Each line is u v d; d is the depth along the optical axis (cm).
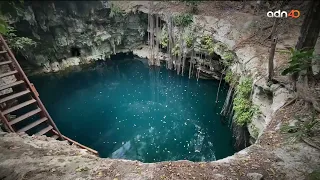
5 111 636
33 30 1320
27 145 555
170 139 1052
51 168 475
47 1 1297
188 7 1416
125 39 1633
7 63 682
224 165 491
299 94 643
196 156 955
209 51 1210
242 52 1023
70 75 1510
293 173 462
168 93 1373
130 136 1065
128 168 483
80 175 460
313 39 664
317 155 499
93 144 1007
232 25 1219
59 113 1193
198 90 1361
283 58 902
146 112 1228
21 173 458
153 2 1509
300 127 562
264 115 743
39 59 1423
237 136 910
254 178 446
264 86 771
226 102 1078
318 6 620
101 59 1619
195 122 1145
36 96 703
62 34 1455
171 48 1407
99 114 1202
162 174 465
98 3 1429
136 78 1515
